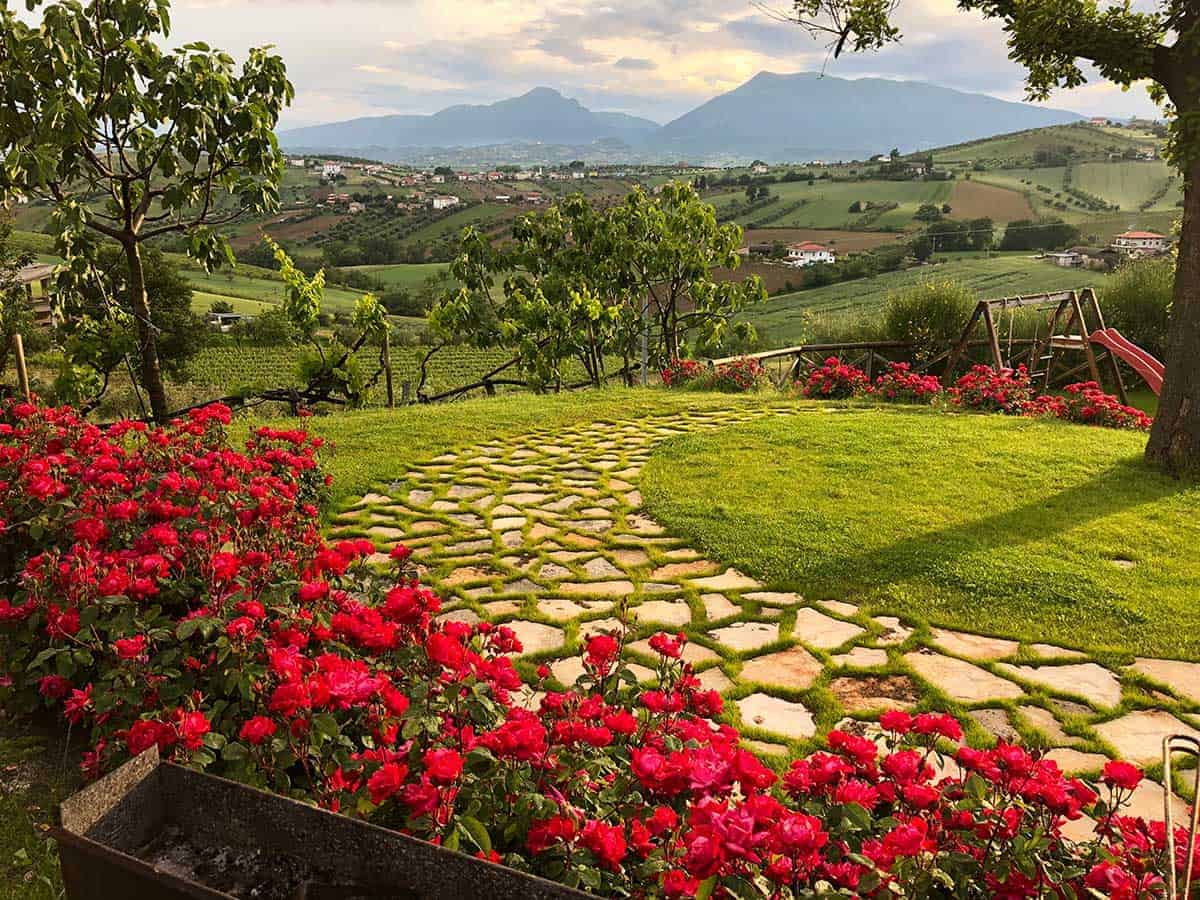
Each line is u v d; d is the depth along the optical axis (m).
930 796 2.13
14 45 7.85
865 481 7.67
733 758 2.06
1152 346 16.86
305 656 3.03
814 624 4.92
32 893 2.59
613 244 16.45
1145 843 2.18
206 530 3.86
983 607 5.08
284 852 1.90
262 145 9.01
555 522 6.75
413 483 7.80
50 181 8.41
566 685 4.13
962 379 11.88
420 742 2.53
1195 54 7.23
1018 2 7.85
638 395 12.66
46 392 15.12
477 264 16.39
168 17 8.47
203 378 47.19
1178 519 6.57
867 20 8.71
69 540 4.08
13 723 3.58
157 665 2.89
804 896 1.82
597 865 2.06
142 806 1.98
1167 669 4.39
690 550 6.16
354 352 13.20
